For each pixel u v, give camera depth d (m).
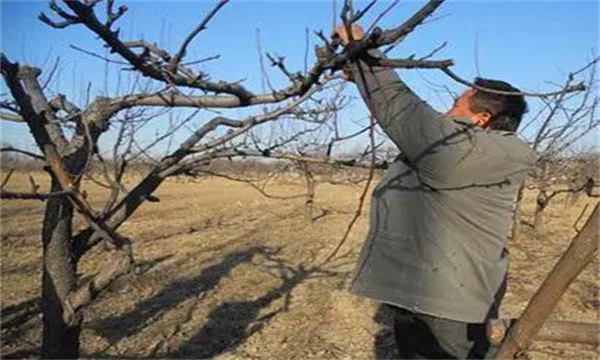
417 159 2.66
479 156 2.73
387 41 1.93
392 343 7.04
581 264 1.97
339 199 25.86
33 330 7.22
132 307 8.48
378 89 2.49
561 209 20.91
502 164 2.82
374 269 2.91
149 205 22.88
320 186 32.78
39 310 7.92
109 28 2.08
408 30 1.90
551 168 11.93
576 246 1.97
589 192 3.14
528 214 19.56
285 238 14.85
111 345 7.05
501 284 2.91
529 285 9.59
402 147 2.63
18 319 5.23
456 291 2.75
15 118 2.74
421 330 2.87
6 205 21.34
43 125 2.62
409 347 2.94
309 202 17.73
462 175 2.72
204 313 8.31
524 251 12.57
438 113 2.67
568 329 2.23
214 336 7.44
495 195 2.83
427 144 2.60
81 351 6.79
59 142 3.14
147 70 2.27
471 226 2.78
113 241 2.76
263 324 7.85
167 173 3.13
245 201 24.83
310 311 8.32
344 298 8.75
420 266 2.79
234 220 18.59
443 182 2.72
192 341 7.26
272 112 2.70
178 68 2.39
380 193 2.97
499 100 2.94
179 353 6.88
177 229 16.42
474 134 2.75
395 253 2.86
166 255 12.54
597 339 2.22
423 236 2.79
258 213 20.55
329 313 8.19
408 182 2.86
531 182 13.22
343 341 7.20
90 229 3.33
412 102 2.57
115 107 3.00
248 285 9.85
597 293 8.84
